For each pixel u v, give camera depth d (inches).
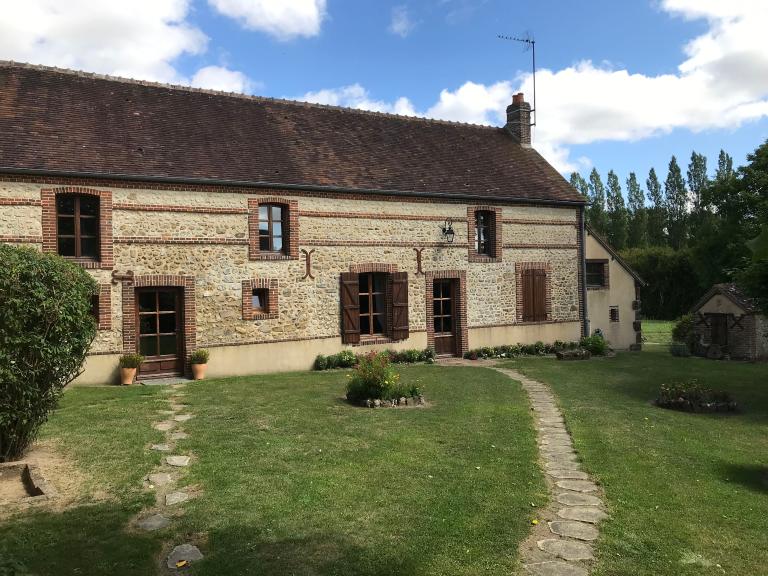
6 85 539.5
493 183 729.0
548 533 214.2
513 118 862.5
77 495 236.5
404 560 188.1
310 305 600.1
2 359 251.9
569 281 778.8
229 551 191.6
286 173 590.9
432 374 569.3
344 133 699.4
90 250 502.9
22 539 195.3
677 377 581.3
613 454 315.6
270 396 442.9
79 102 561.6
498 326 723.4
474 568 184.7
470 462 291.3
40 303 260.7
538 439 345.7
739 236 1004.6
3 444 270.7
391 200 647.8
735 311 763.4
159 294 534.6
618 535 212.1
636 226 2135.8
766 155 991.0
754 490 267.0
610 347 796.6
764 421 404.5
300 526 210.7
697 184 2140.7
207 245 545.3
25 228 466.9
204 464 275.4
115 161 510.3
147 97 609.3
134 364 499.8
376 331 663.1
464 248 697.6
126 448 296.2
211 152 573.0
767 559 196.1
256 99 684.7
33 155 477.4
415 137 756.0
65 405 398.3
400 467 279.3
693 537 212.2
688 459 311.0
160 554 190.2
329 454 296.0
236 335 560.7
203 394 448.8
